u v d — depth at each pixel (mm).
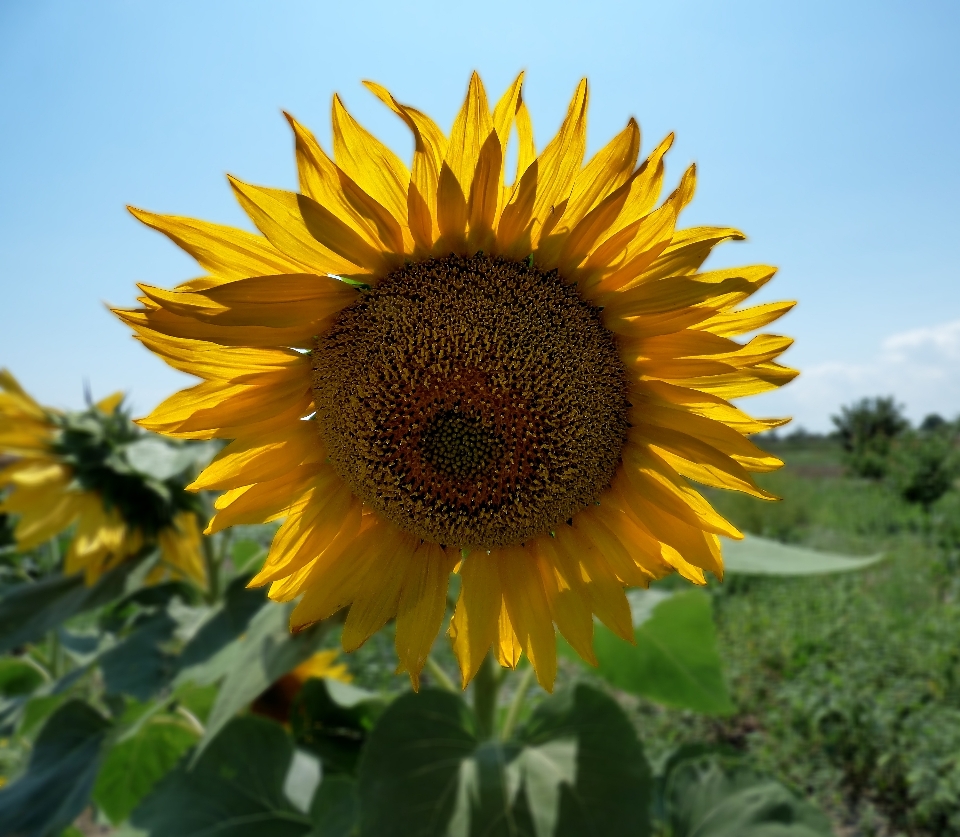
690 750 598
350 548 332
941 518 2658
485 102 255
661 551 322
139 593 623
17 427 569
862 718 1020
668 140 256
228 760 532
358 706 579
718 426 286
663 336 286
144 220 265
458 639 322
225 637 521
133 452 535
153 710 485
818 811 499
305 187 269
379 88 255
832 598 1656
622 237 268
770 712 1118
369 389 302
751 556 500
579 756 424
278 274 276
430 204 274
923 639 1361
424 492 316
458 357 294
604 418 301
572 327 291
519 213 270
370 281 292
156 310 272
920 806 888
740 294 274
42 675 825
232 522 313
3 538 765
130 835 507
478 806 403
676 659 571
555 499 314
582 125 260
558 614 323
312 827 490
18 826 522
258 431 312
